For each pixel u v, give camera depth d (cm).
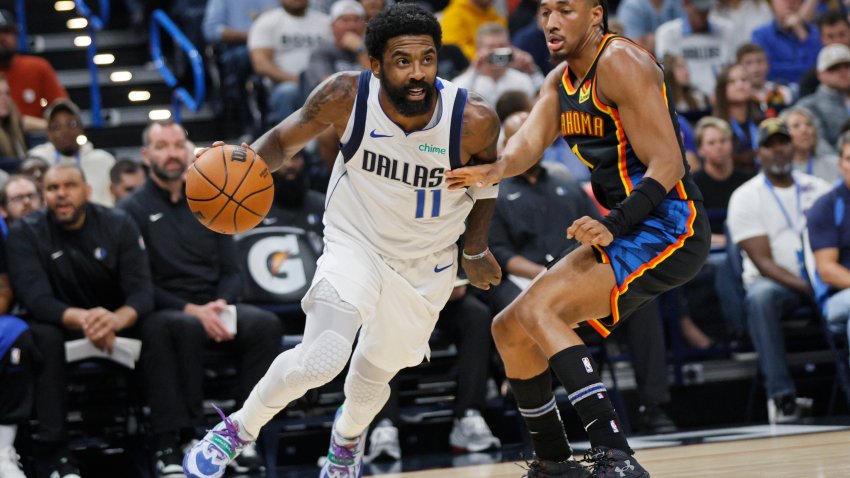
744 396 999
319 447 866
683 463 646
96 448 842
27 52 1458
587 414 489
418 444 882
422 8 476
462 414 855
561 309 505
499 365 905
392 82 471
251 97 1256
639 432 898
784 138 984
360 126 491
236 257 877
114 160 1052
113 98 1416
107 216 832
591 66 513
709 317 999
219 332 821
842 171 950
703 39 1281
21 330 772
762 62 1201
